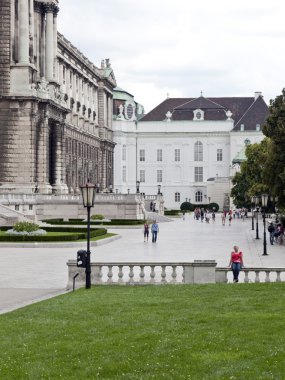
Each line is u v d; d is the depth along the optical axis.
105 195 115.12
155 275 38.06
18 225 69.31
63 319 24.23
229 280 36.97
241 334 20.69
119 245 67.00
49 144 122.12
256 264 48.88
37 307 27.19
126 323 23.03
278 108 75.88
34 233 68.25
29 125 108.81
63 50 145.12
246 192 137.25
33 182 109.44
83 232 75.69
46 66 123.06
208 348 19.23
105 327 22.50
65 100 143.75
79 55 158.25
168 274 40.53
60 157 124.06
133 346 19.75
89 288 33.22
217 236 83.88
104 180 183.38
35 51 119.38
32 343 20.64
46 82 116.94
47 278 39.50
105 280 36.31
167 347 19.55
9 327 23.11
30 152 108.81
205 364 17.75
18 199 100.06
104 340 20.61
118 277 35.81
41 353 19.39
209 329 21.58
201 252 59.00
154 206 157.38
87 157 166.88
